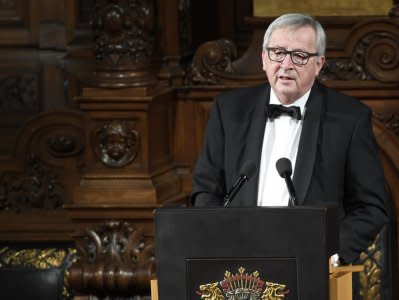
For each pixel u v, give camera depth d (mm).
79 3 22000
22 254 18750
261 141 11328
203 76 17578
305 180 11031
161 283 8188
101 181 16797
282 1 17766
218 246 8086
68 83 21953
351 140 11227
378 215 11109
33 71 22453
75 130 18766
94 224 16953
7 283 16953
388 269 16062
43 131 18844
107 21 16562
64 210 18875
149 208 16609
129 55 16641
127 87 16500
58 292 16938
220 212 8070
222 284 8109
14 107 22422
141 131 16688
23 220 18953
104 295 17078
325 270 8000
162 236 8148
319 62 10984
